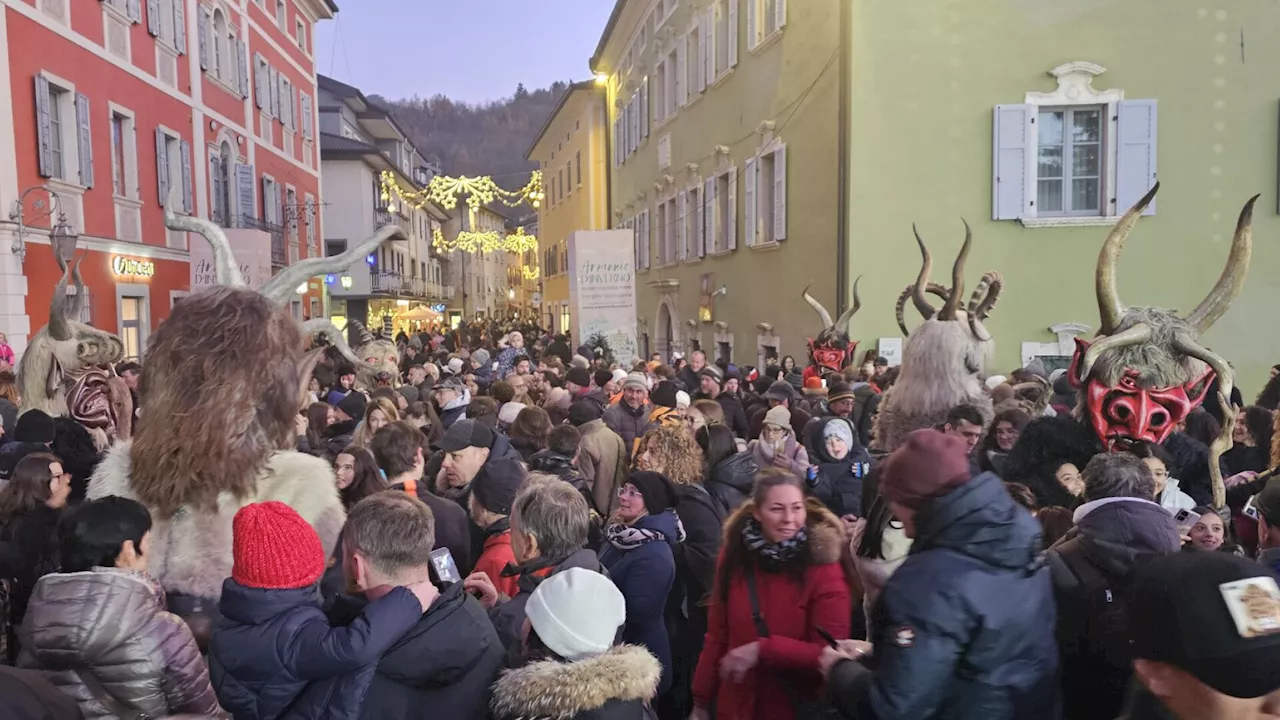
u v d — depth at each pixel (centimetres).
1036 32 1296
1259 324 1302
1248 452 610
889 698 223
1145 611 178
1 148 1298
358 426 643
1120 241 530
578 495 362
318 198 3353
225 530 262
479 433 528
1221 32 1286
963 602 220
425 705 252
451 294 6950
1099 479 322
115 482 276
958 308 621
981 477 235
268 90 2738
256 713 239
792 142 1555
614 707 248
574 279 1552
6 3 1312
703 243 2133
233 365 263
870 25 1309
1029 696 224
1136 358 505
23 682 184
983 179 1317
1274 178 1291
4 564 379
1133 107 1288
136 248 1742
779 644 306
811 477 526
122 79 1700
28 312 1357
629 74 3116
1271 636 165
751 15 1744
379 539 264
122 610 238
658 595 381
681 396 769
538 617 266
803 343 1518
